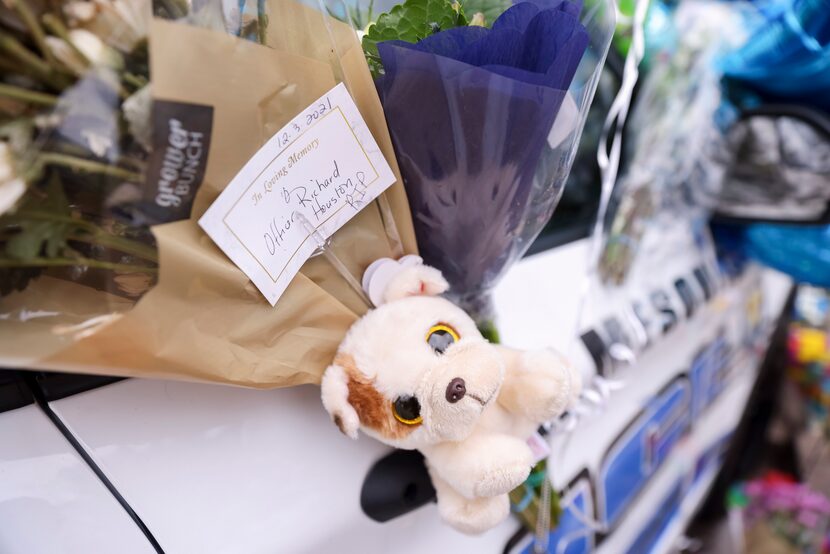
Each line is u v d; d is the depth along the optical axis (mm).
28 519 254
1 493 250
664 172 619
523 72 264
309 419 324
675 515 840
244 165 226
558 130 319
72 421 261
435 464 291
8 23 185
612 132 666
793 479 1092
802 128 608
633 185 608
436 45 267
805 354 1077
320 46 254
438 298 296
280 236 246
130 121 197
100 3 195
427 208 317
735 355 865
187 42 198
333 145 256
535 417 299
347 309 286
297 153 244
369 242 291
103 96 195
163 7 209
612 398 562
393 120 288
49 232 212
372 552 359
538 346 478
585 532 568
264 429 307
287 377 263
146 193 207
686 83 625
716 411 881
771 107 618
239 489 298
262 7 235
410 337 267
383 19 290
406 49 261
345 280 289
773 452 1127
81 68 192
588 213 636
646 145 625
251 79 220
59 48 190
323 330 277
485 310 382
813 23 575
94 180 205
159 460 279
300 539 318
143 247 228
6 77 189
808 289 1130
